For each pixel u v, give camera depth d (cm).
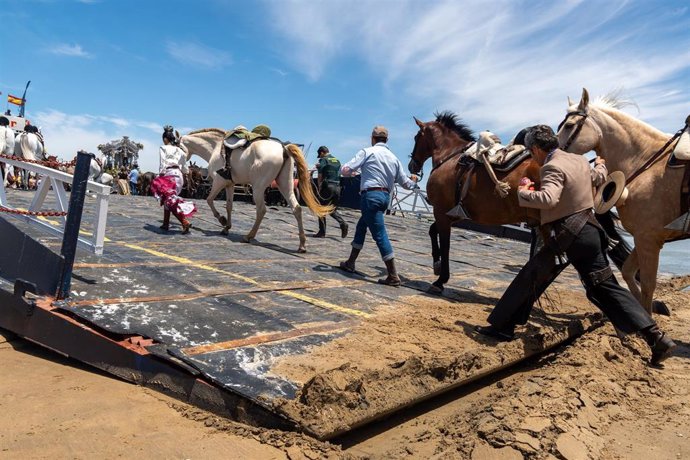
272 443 276
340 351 399
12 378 351
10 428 280
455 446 284
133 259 629
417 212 2147
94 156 432
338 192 1091
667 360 493
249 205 1720
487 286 770
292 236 1064
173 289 504
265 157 841
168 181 878
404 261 921
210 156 941
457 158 634
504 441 278
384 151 679
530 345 460
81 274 506
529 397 345
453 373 378
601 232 442
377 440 311
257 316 456
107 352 368
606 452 300
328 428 283
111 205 1190
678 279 1037
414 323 502
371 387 325
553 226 445
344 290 622
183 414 309
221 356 355
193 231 940
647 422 351
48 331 401
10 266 461
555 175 432
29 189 1574
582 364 430
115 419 297
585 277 448
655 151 543
